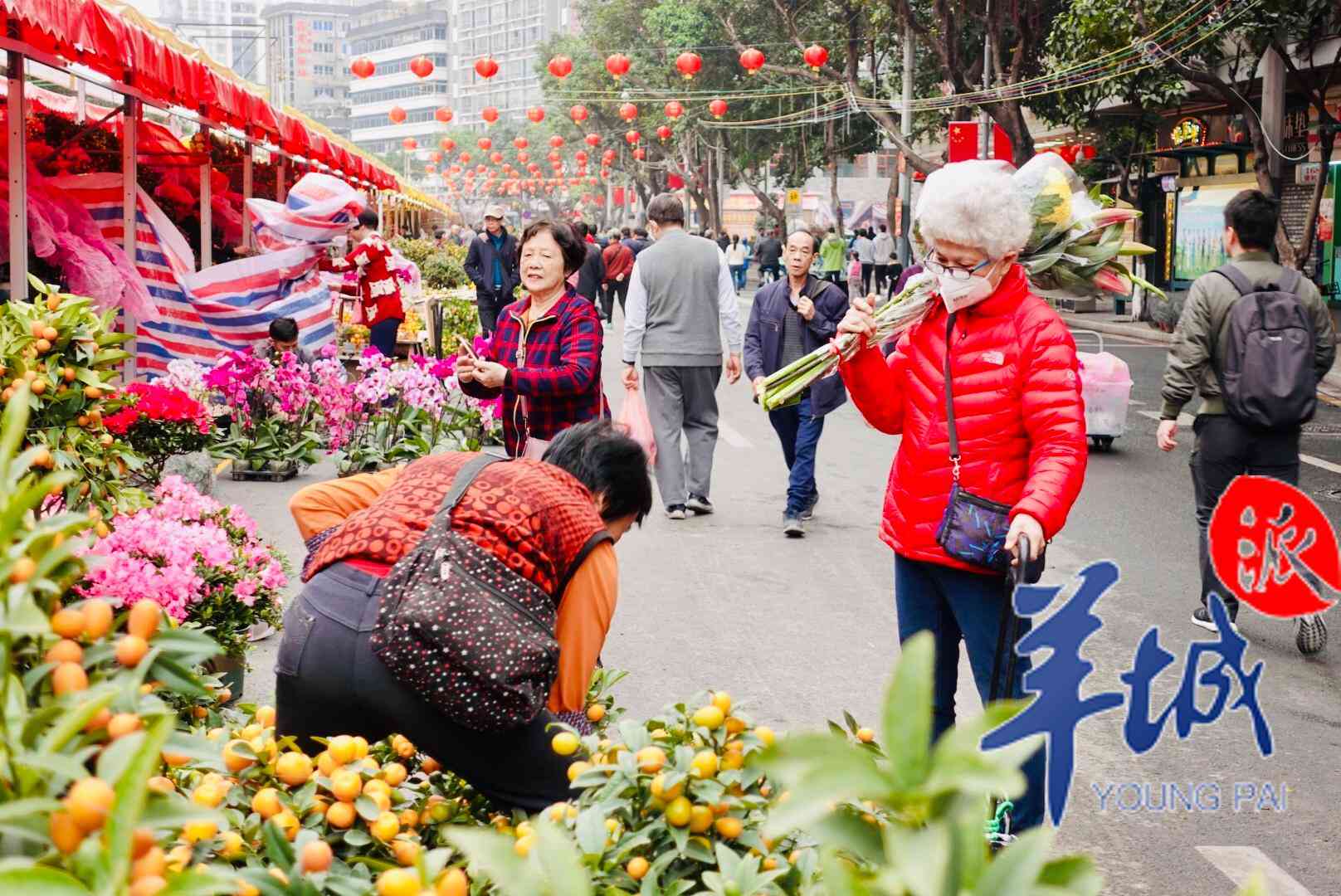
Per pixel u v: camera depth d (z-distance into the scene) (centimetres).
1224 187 2392
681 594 694
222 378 970
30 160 1127
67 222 991
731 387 1631
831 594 699
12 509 139
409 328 1466
